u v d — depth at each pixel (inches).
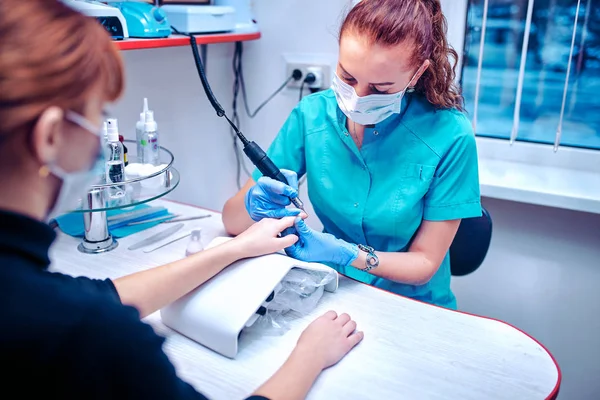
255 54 77.5
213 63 74.5
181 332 34.1
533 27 63.0
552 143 67.9
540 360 32.2
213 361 31.8
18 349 16.8
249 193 42.9
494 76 67.4
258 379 30.4
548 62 64.0
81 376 17.6
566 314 68.1
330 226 52.1
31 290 17.5
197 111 72.9
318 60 72.9
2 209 18.2
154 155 49.9
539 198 60.5
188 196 74.5
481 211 48.8
